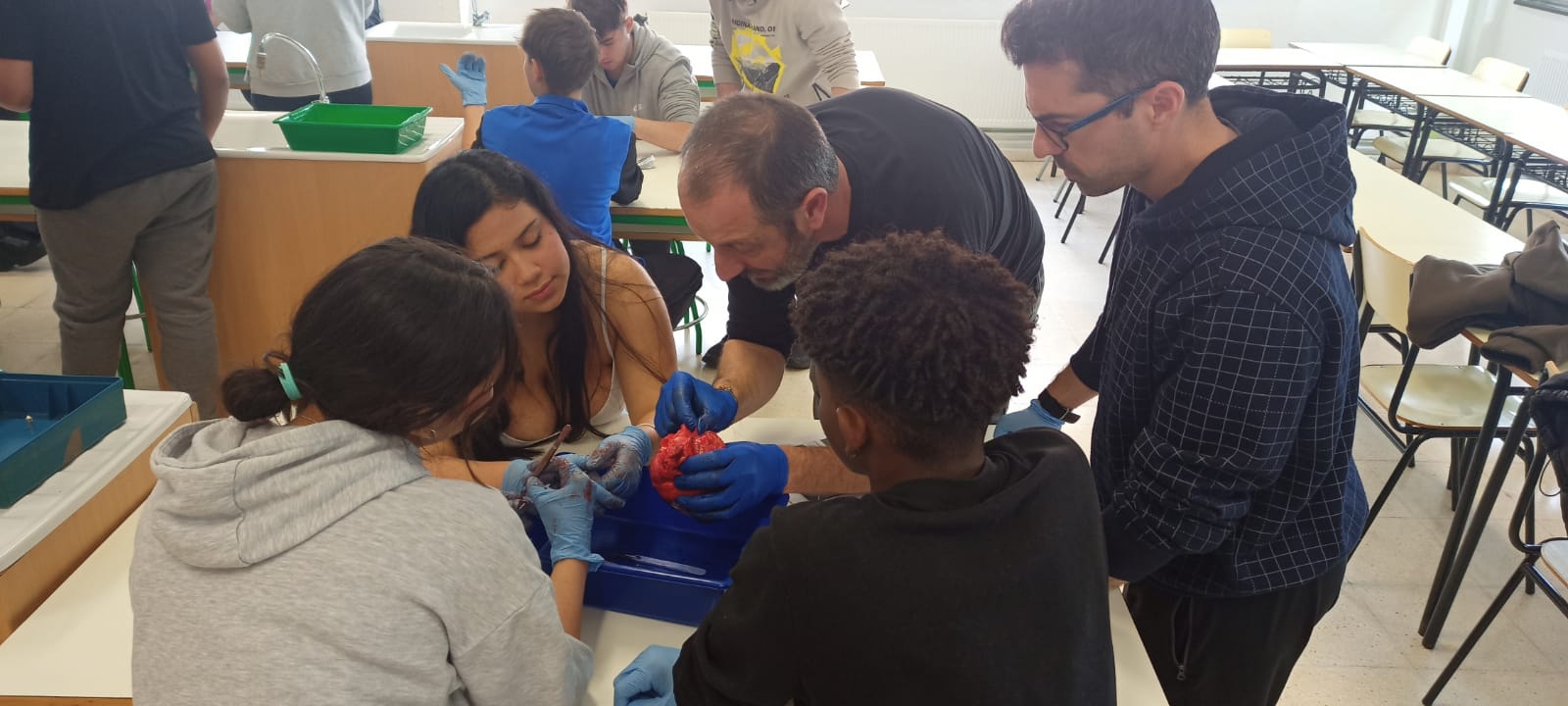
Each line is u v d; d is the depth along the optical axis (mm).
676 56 3371
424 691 876
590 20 3135
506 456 1648
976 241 1515
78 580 1307
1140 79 1055
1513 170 4535
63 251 2561
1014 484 839
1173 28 1030
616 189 2787
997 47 5918
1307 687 2318
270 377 909
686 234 3018
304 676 823
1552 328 2100
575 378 1714
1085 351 1523
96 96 2385
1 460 1242
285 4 3596
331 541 861
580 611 1193
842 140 1484
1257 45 5914
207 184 2699
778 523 851
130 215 2533
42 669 1171
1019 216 1737
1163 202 1147
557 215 1664
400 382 886
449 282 907
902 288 824
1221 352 1076
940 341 796
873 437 865
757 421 1719
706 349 3732
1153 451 1154
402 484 915
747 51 3182
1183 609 1378
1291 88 5660
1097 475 1356
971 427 831
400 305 878
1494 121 4340
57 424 1322
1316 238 1086
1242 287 1062
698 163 1255
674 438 1300
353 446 891
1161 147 1114
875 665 787
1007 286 853
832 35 3057
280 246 2896
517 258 1564
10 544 1199
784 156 1228
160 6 2475
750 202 1235
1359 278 2834
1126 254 1334
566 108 2664
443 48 4125
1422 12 6258
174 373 2803
